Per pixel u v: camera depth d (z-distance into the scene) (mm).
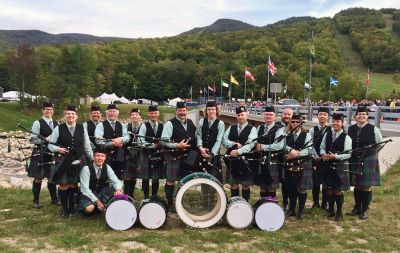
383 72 102125
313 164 8000
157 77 95812
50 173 7945
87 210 7398
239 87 76438
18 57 57844
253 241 6512
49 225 6969
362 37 124500
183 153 7785
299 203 7820
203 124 7867
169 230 6973
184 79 94500
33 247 6016
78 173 7574
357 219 7781
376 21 144000
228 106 40344
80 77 60312
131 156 8500
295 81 63531
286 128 7949
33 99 56719
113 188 7676
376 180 7746
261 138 7738
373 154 7754
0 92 73812
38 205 8445
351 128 8031
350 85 56500
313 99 56750
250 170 7703
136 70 99000
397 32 133250
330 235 6801
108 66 100750
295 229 7164
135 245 6160
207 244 6336
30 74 57062
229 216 7035
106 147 8336
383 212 8289
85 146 7688
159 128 8352
